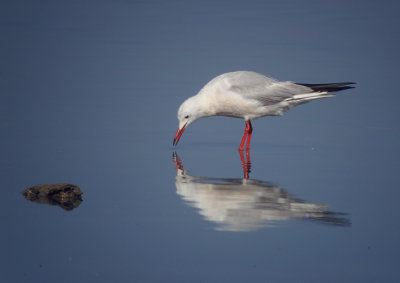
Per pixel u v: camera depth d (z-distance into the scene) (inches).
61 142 665.0
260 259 392.5
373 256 394.0
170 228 438.9
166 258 396.5
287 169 576.1
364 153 623.5
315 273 374.6
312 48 1096.2
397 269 377.7
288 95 646.5
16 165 583.5
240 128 749.3
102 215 463.5
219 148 659.4
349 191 510.0
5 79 936.3
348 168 574.9
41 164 588.1
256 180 542.0
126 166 587.5
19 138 673.6
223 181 540.1
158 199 495.2
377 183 529.7
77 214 466.3
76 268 386.0
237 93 637.3
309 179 543.2
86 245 415.8
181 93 864.9
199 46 1124.5
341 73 939.3
